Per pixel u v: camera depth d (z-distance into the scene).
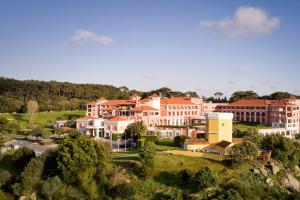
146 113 171.00
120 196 84.12
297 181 105.06
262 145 117.38
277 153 112.12
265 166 104.12
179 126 164.00
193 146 112.81
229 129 118.00
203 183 85.25
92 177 90.75
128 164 98.56
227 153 105.50
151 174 92.56
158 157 102.50
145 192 86.62
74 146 90.06
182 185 88.44
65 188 87.31
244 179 93.25
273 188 93.69
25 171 89.38
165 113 184.62
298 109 192.25
